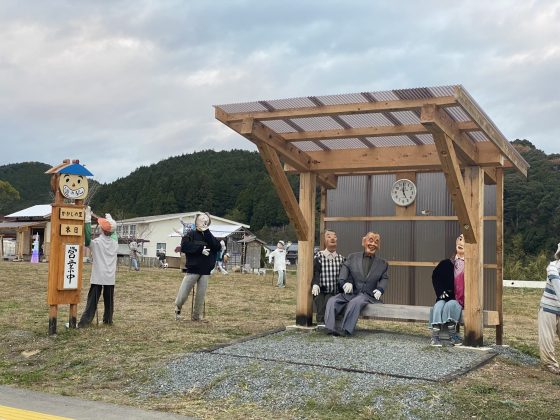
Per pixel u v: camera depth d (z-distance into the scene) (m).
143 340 6.55
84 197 7.13
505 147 6.52
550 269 5.64
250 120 6.27
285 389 4.74
